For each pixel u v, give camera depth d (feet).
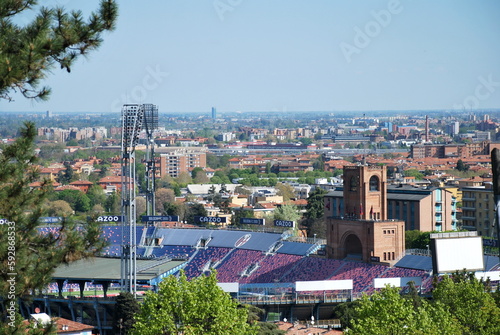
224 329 456.86
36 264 254.68
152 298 471.21
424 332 442.91
